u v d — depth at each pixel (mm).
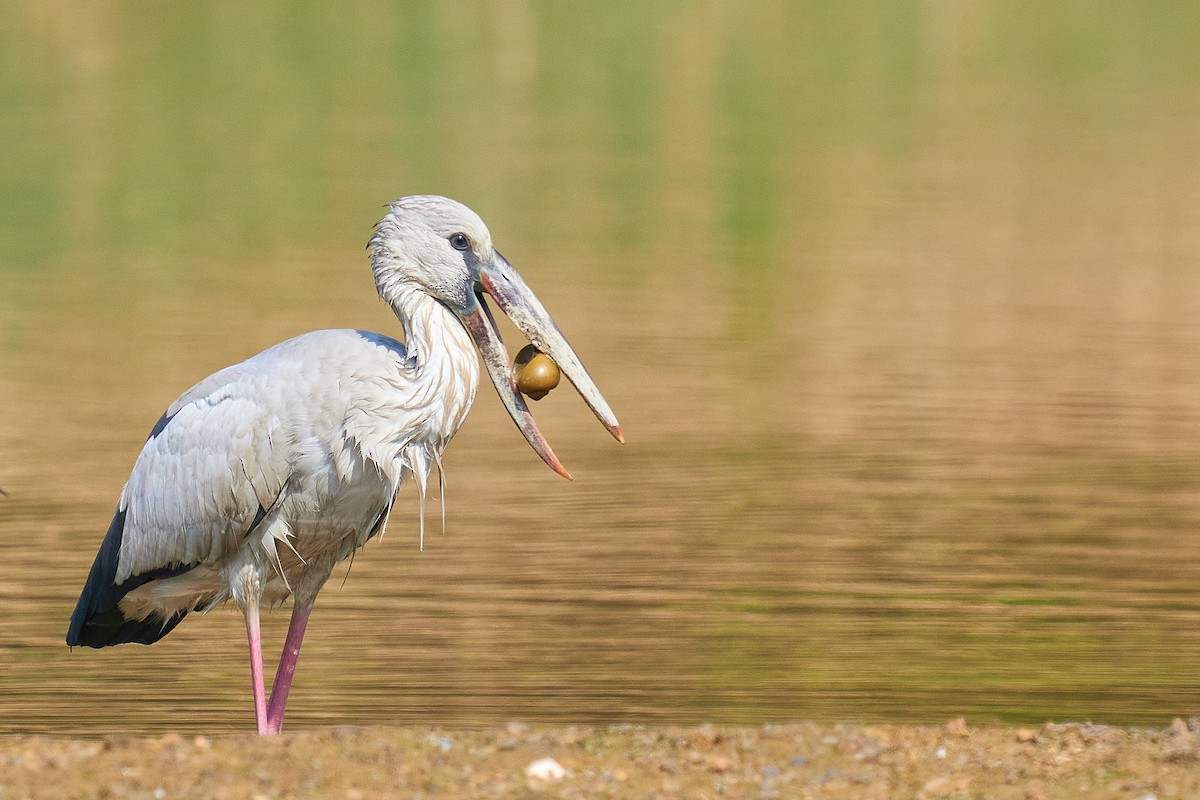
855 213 27922
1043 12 50094
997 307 21844
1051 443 15953
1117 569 12391
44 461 15172
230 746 7922
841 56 43906
